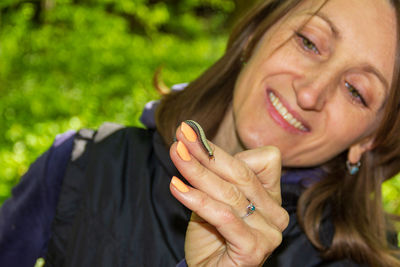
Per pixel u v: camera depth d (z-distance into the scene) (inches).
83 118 49.3
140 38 71.0
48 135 44.9
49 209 25.3
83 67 59.4
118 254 23.7
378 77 22.3
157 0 93.6
